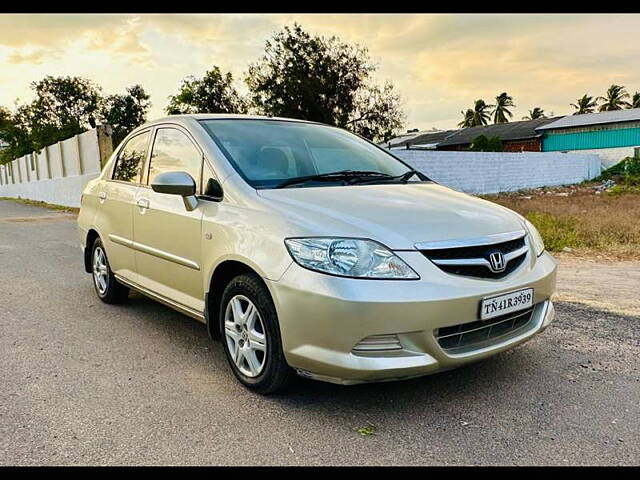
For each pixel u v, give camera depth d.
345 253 2.57
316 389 3.08
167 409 2.86
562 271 6.25
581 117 39.62
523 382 3.16
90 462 2.37
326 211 2.85
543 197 18.55
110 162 4.89
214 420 2.74
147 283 4.10
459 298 2.58
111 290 4.86
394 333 2.50
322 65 28.69
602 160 35.97
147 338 4.04
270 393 2.97
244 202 3.10
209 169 3.43
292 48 28.88
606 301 4.86
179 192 3.28
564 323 4.24
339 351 2.53
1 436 2.59
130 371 3.39
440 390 3.06
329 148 4.00
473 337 2.82
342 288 2.50
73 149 19.38
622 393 3.00
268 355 2.86
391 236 2.64
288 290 2.64
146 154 4.22
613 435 2.55
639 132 34.41
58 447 2.49
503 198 18.19
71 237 10.32
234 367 3.17
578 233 8.66
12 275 6.47
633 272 6.14
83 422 2.72
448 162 19.25
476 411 2.81
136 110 47.97
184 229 3.46
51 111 46.69
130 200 4.21
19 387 3.15
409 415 2.77
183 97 32.34
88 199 5.15
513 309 2.83
